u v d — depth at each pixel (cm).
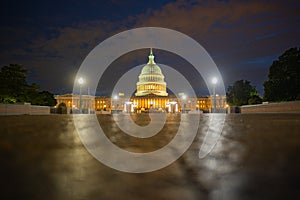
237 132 962
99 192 341
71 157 537
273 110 3856
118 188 356
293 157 502
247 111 5112
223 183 371
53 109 5900
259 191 335
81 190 347
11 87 4688
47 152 575
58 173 420
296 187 345
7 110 3447
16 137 795
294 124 1271
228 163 479
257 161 479
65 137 847
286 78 4209
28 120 1805
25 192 337
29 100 5081
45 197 322
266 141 697
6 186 357
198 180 387
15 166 452
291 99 4212
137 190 349
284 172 409
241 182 370
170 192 341
